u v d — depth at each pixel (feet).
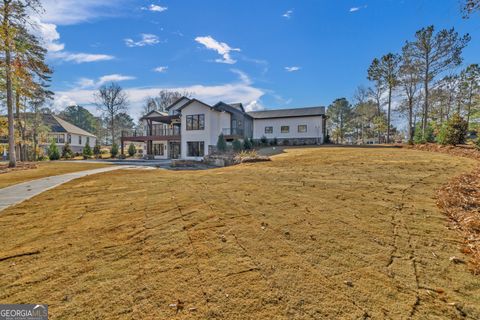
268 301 6.35
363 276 7.38
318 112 90.27
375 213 12.91
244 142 68.64
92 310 6.24
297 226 11.40
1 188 23.70
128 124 190.90
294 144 89.71
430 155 35.96
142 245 10.02
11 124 45.85
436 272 7.55
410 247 9.21
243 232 10.90
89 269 8.30
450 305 6.09
